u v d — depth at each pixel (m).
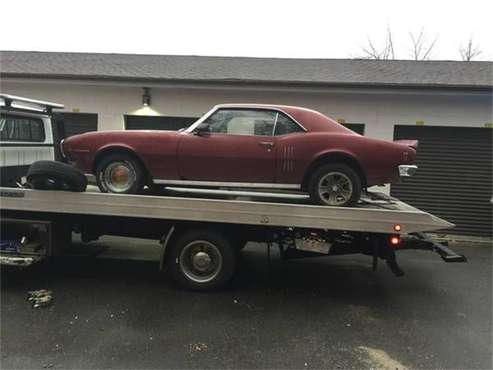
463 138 8.88
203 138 4.97
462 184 8.96
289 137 4.88
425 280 5.75
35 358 3.41
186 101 9.24
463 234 9.02
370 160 4.75
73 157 5.20
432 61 11.37
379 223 4.55
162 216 4.80
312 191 4.84
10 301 4.62
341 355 3.59
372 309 4.63
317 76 9.28
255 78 8.96
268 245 5.53
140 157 5.05
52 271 5.72
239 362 3.42
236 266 5.03
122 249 6.91
